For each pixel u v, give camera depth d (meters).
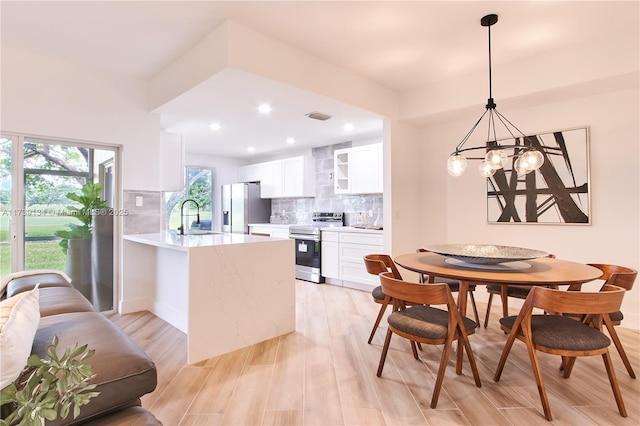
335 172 5.56
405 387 2.09
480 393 2.02
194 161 6.82
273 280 2.92
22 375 0.94
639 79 2.86
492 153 2.60
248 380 2.18
